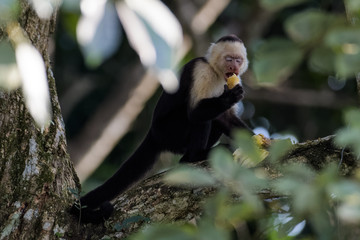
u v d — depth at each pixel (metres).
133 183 11.44
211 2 19.19
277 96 19.95
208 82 11.84
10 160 8.39
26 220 8.03
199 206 7.83
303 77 20.95
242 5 21.73
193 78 11.96
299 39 3.37
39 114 3.46
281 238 7.59
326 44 3.31
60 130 9.13
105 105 20.48
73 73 22.81
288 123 21.97
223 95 10.99
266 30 21.72
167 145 12.10
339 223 5.02
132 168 11.52
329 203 4.70
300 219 7.12
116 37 3.04
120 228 7.80
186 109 12.06
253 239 8.64
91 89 23.03
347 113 3.99
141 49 3.10
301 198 3.75
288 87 20.83
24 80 3.31
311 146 7.62
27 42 3.45
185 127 12.04
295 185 3.85
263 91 19.92
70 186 8.82
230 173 3.95
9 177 8.31
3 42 3.43
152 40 3.11
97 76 22.92
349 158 7.30
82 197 9.98
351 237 4.97
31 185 8.32
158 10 3.16
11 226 7.91
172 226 4.11
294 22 3.36
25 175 8.36
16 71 3.31
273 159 4.55
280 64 3.38
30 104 3.56
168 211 7.92
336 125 21.06
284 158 7.44
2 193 8.20
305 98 20.17
